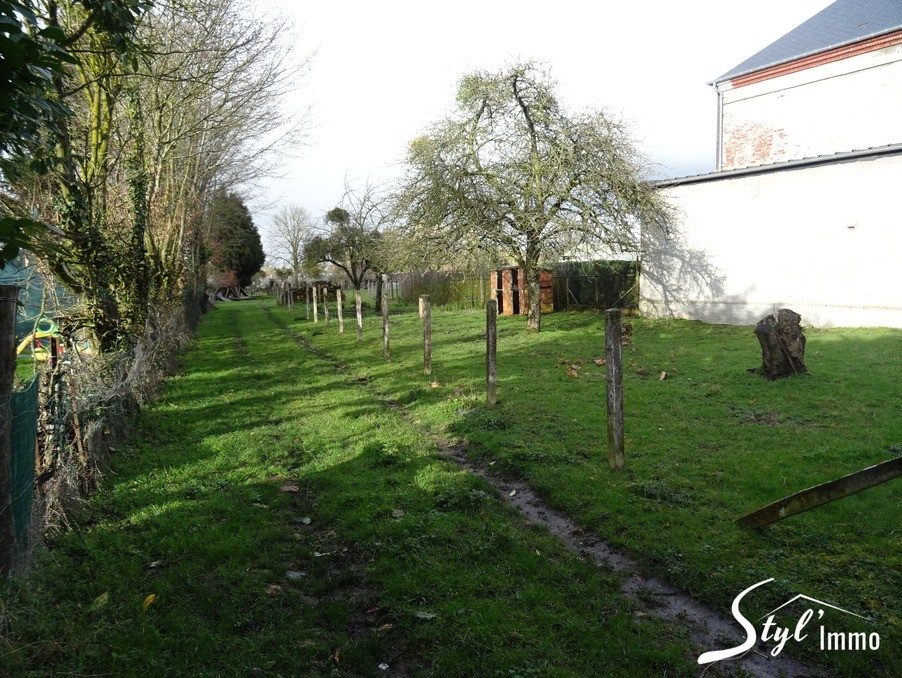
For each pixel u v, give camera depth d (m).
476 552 4.61
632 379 10.86
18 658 3.11
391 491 5.99
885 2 22.69
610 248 17.52
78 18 6.98
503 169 17.75
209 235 30.70
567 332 18.22
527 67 16.72
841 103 21.89
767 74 23.78
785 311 10.19
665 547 4.69
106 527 5.15
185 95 11.87
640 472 6.22
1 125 2.93
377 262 28.22
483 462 7.04
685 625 3.80
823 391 9.00
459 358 14.18
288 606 4.00
